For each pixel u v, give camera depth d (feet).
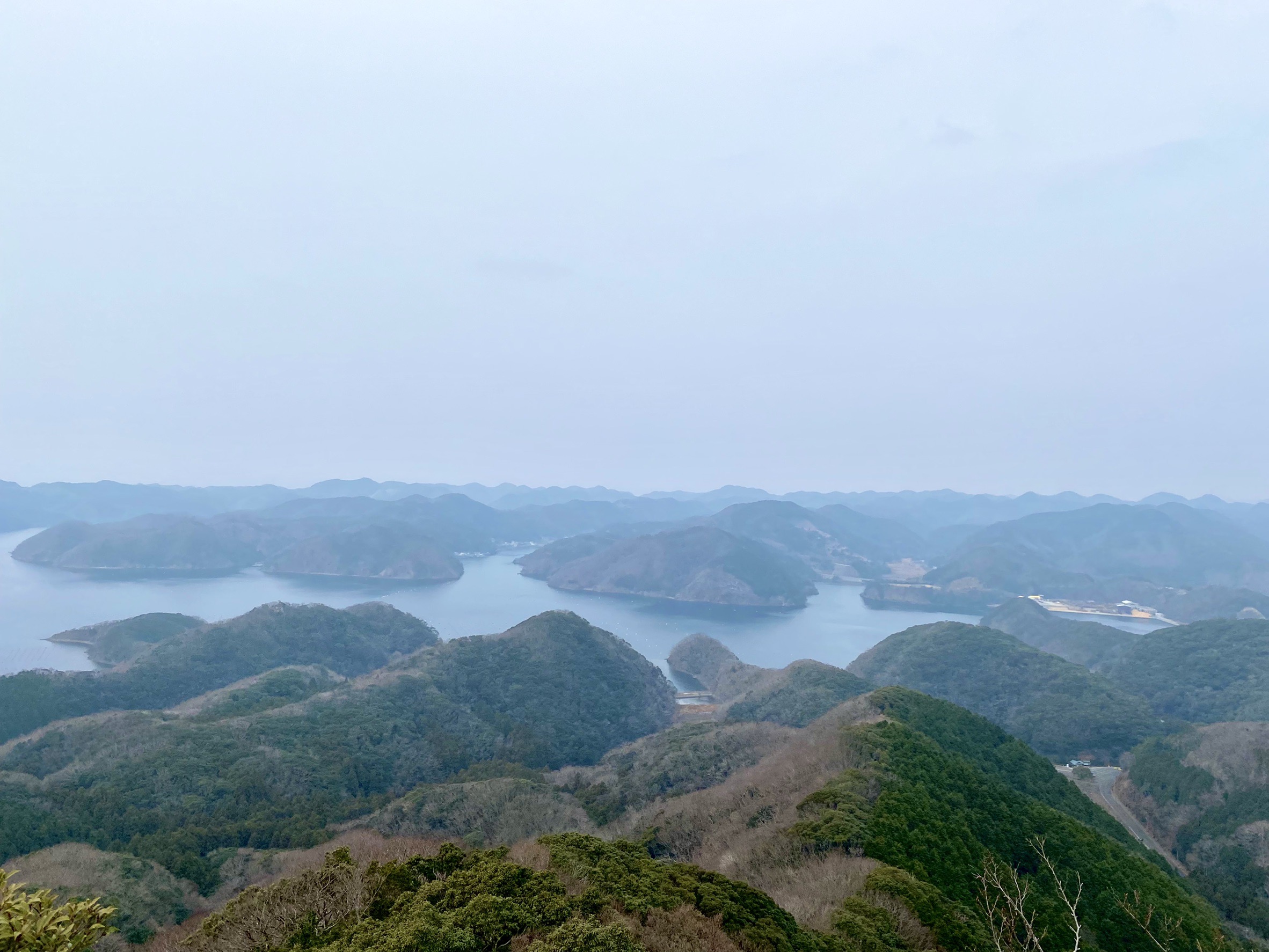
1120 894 184.85
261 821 318.86
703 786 338.13
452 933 85.15
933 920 135.03
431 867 111.24
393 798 365.20
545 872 103.76
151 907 215.92
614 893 103.19
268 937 97.25
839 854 165.37
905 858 164.66
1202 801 378.12
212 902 233.14
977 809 222.07
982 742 335.26
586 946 81.05
